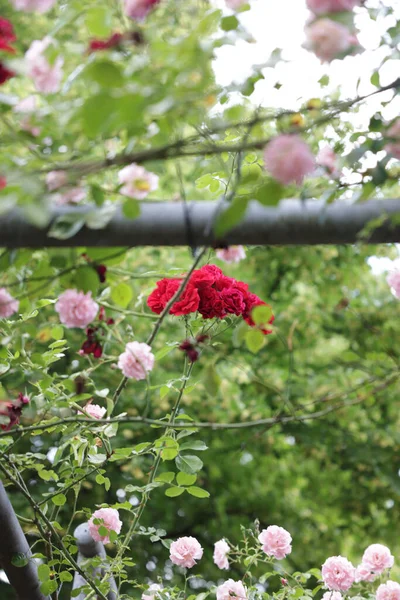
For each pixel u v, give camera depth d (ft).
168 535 25.11
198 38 5.02
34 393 9.20
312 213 5.51
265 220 5.51
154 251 21.13
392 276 7.46
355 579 9.50
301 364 23.71
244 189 7.07
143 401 21.67
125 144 6.10
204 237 5.53
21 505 20.31
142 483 22.30
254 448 23.73
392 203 5.57
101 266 5.97
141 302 7.80
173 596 9.30
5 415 7.52
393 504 25.21
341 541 25.38
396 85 5.60
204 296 7.67
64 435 8.57
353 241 5.60
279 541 9.37
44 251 6.37
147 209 5.51
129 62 5.04
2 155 5.34
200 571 24.63
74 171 5.01
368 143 5.80
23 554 8.23
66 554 8.60
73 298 6.24
